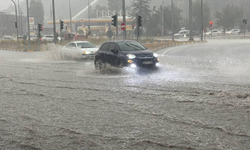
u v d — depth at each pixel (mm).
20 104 9359
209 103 8852
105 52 17984
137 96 10164
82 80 14352
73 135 6281
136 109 8367
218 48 39062
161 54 31422
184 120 7156
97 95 10523
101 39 72500
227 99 9336
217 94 10117
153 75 15391
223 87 11438
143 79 14086
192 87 11586
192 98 9609
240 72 16031
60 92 11297
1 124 7203
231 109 8086
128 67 16203
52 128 6797
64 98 10133
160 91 10953
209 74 15383
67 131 6551
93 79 14594
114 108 8547
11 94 11109
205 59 24344
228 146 5441
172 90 11070
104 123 7082
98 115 7824
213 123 6840
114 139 5969
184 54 30828
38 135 6344
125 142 5789
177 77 14461
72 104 9195
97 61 18594
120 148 5492
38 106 9023
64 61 27000
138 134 6227
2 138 6215
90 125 6941
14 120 7531
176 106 8602
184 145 5543
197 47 42938
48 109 8609
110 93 10836
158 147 5492
